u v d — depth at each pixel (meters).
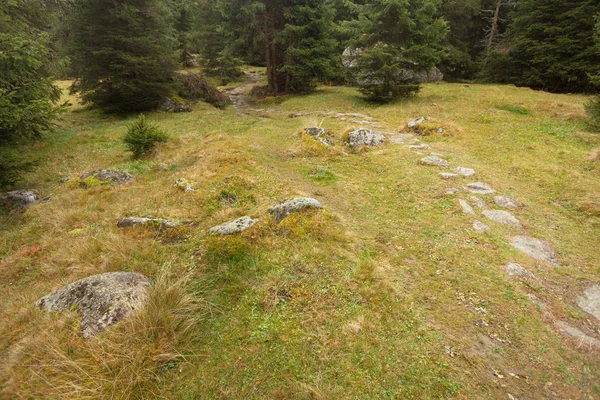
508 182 7.21
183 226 5.19
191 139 11.98
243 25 21.92
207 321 3.33
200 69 37.03
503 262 4.38
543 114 13.02
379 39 18.00
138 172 8.62
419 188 6.97
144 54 17.81
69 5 15.23
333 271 4.09
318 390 2.58
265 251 4.43
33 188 8.23
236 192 6.51
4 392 2.53
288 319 3.34
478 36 31.20
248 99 24.80
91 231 5.37
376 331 3.21
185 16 37.16
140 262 4.28
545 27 18.66
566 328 3.33
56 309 3.33
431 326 3.32
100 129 14.70
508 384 2.71
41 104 7.96
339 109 17.69
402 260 4.50
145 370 2.68
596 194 6.39
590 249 4.80
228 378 2.72
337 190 7.09
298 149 9.87
